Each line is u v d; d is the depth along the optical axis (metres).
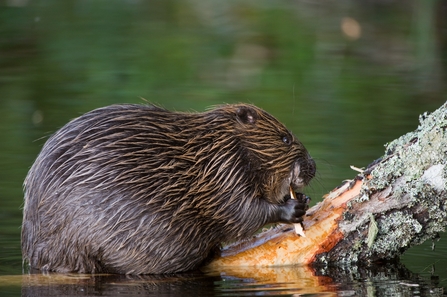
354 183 10.45
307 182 11.28
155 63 23.97
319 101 20.77
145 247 9.96
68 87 21.69
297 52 25.41
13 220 12.59
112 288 9.40
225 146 10.59
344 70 23.77
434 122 9.94
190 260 10.30
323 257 10.48
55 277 9.86
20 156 16.19
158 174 10.04
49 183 9.95
